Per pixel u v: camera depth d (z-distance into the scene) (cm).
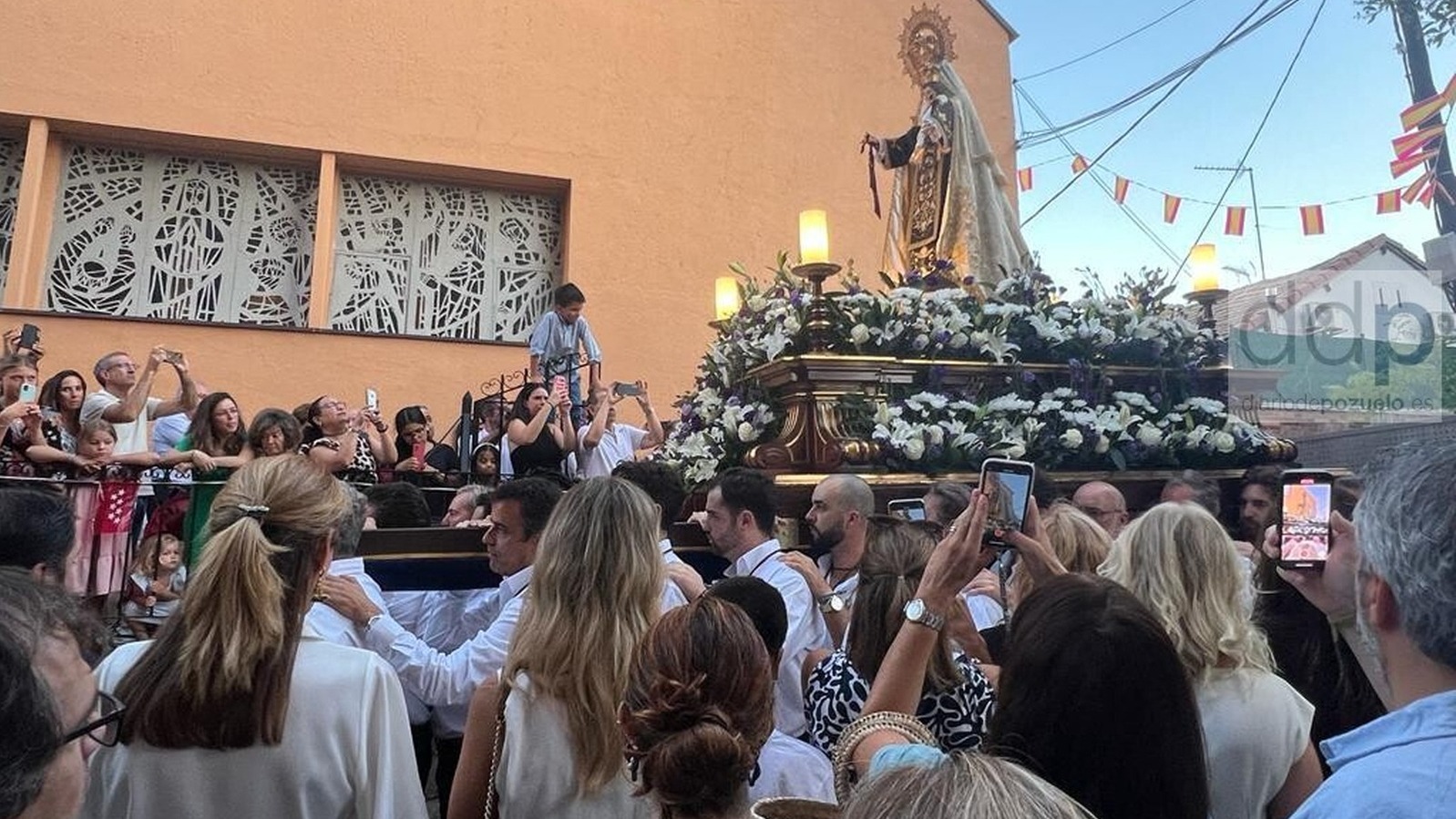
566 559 178
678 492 303
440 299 991
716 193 1077
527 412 571
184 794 147
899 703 156
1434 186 705
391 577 317
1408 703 102
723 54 1108
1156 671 129
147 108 874
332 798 154
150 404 600
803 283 500
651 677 132
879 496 406
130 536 430
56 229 873
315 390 884
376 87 956
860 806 81
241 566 151
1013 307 479
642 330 1018
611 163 1034
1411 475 103
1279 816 169
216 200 931
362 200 979
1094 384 488
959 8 1245
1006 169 1240
